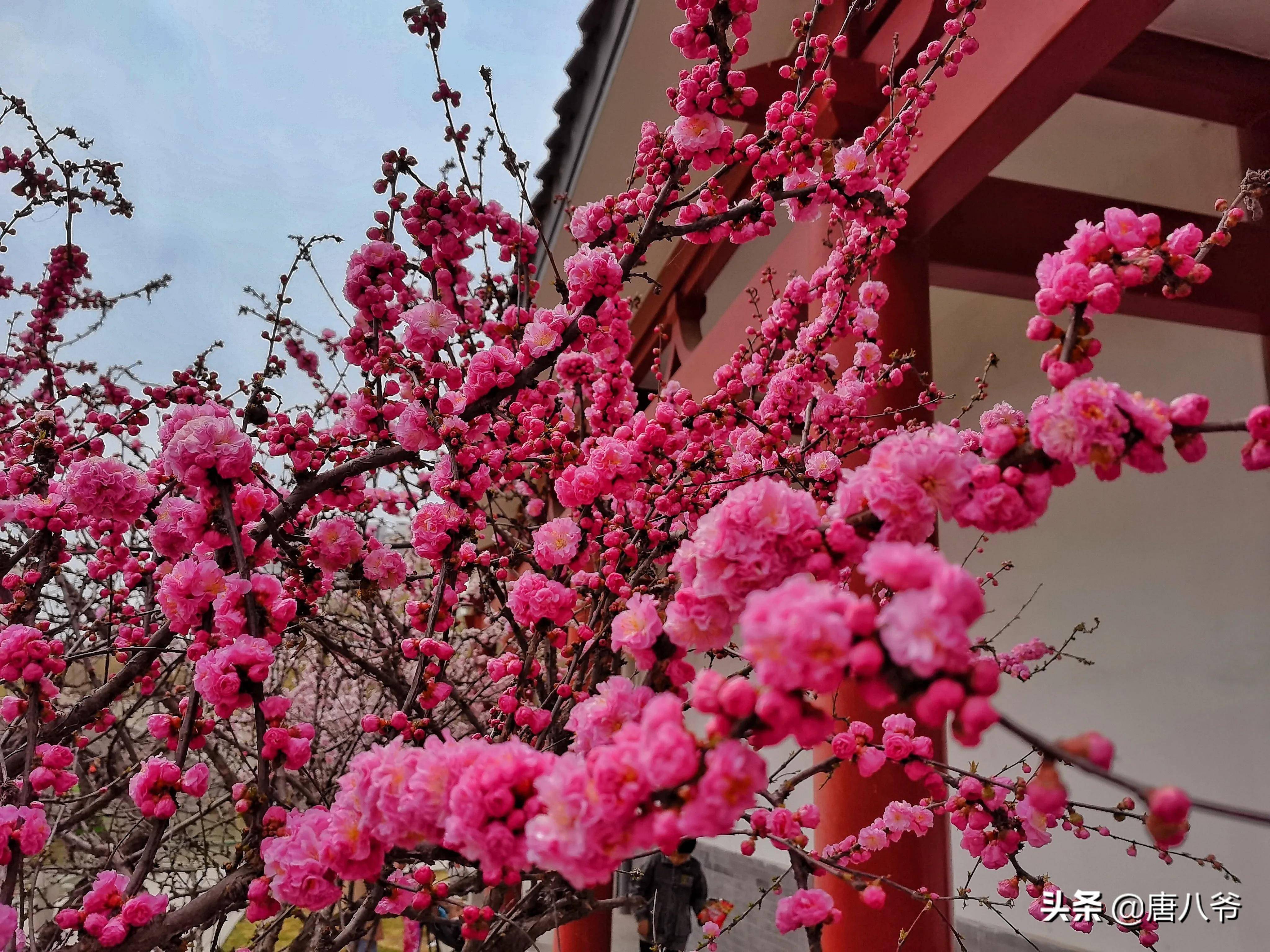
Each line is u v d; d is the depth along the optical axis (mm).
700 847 5672
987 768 3682
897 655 499
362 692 2666
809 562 689
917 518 678
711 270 4156
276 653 2254
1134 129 3578
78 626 1899
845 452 1727
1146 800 469
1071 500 3588
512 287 2051
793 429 1779
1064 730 3393
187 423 1087
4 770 1041
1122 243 798
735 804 545
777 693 522
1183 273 775
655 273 4574
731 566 708
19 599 1232
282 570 1588
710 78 1271
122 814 2389
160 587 1039
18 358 2305
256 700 990
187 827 2059
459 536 1231
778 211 3117
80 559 2359
